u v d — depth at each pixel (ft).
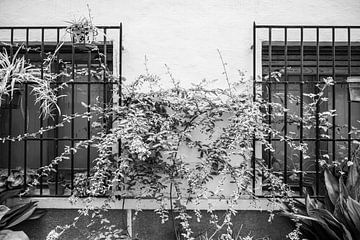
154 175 10.43
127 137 9.45
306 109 11.16
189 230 9.51
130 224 10.69
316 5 11.35
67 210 10.75
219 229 9.84
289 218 10.29
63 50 11.58
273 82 10.36
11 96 10.21
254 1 11.31
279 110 10.75
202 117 10.71
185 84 11.17
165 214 10.40
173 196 10.73
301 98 10.39
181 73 11.19
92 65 11.49
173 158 10.48
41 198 10.68
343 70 11.54
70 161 11.52
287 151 11.37
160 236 10.68
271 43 11.27
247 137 9.93
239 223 10.75
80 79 11.43
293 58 11.65
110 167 10.23
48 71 10.60
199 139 10.86
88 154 10.34
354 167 9.84
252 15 11.30
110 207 10.44
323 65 11.57
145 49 11.23
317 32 10.48
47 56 10.87
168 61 11.22
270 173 10.05
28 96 11.50
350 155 10.41
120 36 10.61
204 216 10.75
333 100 10.44
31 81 10.17
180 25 11.27
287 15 11.32
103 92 10.80
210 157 10.20
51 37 11.35
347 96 11.42
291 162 11.33
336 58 11.64
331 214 8.93
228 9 11.30
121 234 10.53
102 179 9.70
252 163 10.48
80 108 11.50
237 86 11.00
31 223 10.73
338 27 10.57
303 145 10.11
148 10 11.30
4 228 9.92
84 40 10.33
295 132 11.38
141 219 10.74
